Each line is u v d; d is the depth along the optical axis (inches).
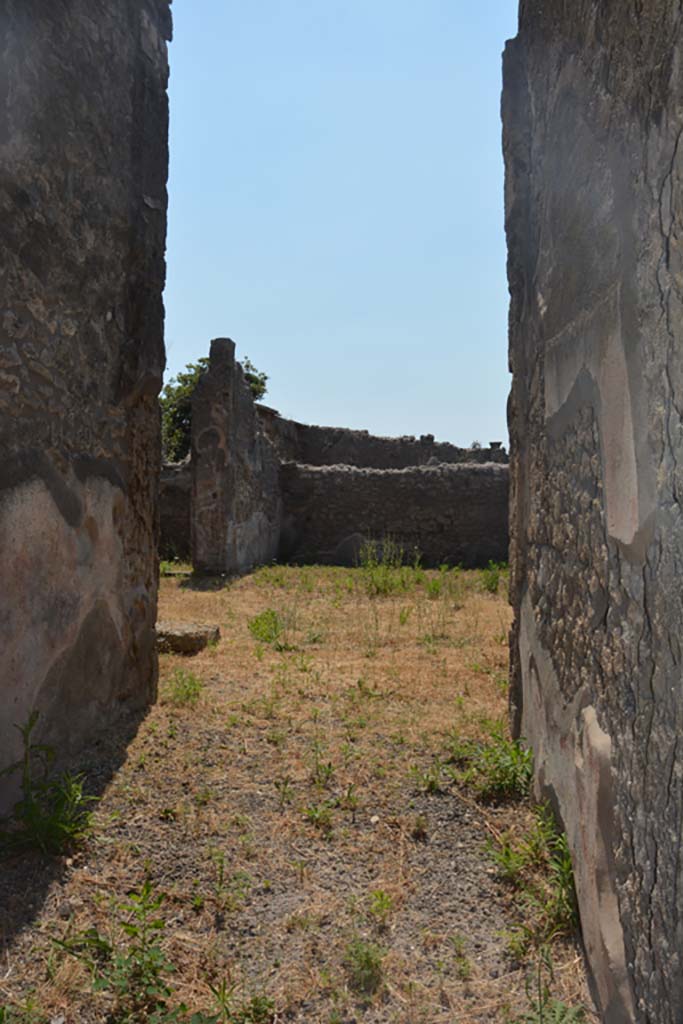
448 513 605.0
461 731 150.5
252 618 278.4
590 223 84.0
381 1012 74.7
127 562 153.8
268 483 561.6
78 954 80.0
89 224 137.5
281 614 282.8
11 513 112.9
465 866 102.0
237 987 77.7
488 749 130.3
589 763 81.0
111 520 146.4
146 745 138.5
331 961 82.1
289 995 76.7
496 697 174.2
